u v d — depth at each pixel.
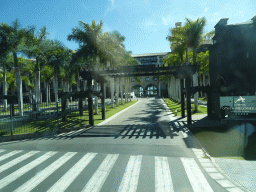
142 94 87.38
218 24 18.58
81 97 15.34
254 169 6.05
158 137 10.62
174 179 5.52
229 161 6.76
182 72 14.45
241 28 17.72
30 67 30.95
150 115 20.50
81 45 22.12
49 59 26.81
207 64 36.97
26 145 9.98
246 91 17.19
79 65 29.09
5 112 16.61
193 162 6.79
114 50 23.44
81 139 10.84
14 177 5.99
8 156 8.20
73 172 6.25
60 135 12.11
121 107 32.53
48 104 17.27
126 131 12.54
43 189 5.17
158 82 78.25
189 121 14.36
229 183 5.23
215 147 8.41
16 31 18.62
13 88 39.66
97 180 5.61
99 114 22.66
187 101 14.49
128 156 7.64
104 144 9.58
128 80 51.41
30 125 14.60
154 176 5.75
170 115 19.88
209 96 18.45
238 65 17.59
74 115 20.39
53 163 7.14
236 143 8.87
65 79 42.34
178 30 23.03
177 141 9.65
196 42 22.28
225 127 12.55
